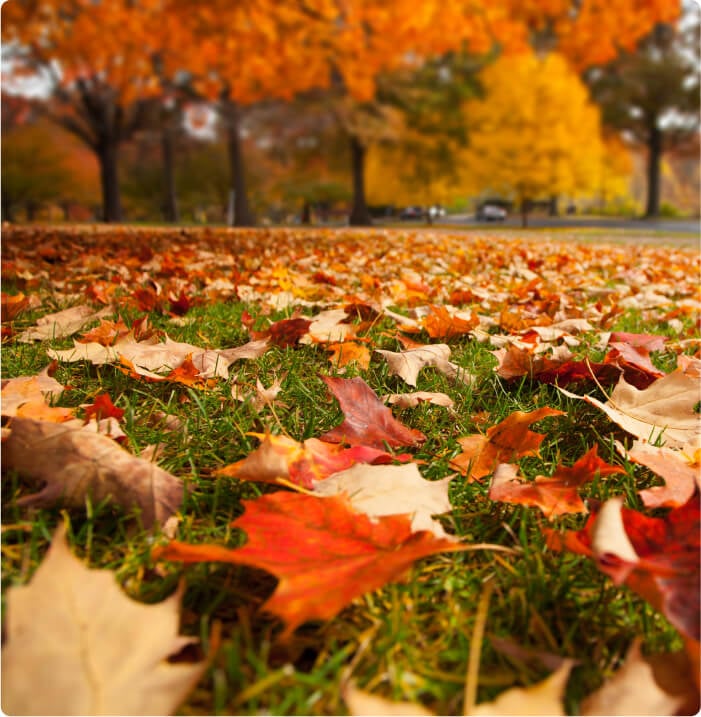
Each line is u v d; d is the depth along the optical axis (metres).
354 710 0.63
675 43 37.84
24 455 1.15
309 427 1.52
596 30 35.47
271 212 47.62
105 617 0.69
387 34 32.00
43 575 0.70
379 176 38.47
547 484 1.20
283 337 2.39
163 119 31.89
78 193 41.19
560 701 0.73
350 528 0.91
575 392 1.99
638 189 53.31
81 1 27.08
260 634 0.84
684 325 3.19
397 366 1.94
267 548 0.86
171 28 28.45
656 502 1.13
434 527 1.04
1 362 2.04
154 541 1.04
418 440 1.52
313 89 32.00
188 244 8.93
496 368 2.08
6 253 6.40
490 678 0.77
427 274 5.91
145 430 1.51
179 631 0.84
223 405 1.69
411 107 34.16
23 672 0.62
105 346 2.00
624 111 38.59
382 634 0.84
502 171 31.05
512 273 6.29
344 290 4.18
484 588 0.96
